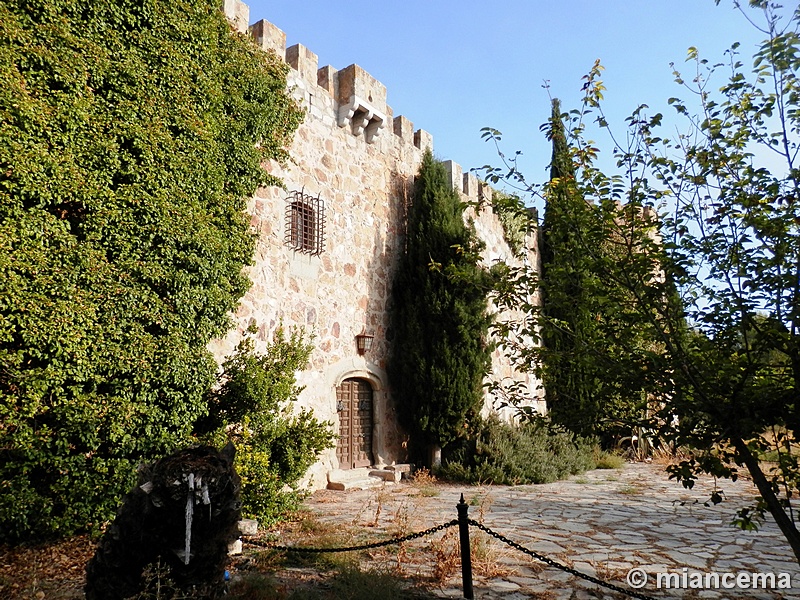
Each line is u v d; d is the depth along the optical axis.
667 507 8.67
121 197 6.27
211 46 7.88
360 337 10.93
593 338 3.81
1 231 5.32
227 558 3.75
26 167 5.49
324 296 10.33
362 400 11.16
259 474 6.66
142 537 3.42
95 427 5.68
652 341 3.75
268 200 9.34
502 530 6.93
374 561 5.49
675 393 3.44
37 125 5.69
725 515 8.06
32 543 5.38
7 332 5.27
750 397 3.22
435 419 11.21
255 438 7.03
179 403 6.50
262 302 9.03
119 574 3.48
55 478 5.55
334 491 9.48
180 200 6.91
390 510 7.94
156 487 3.39
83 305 5.79
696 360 3.38
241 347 7.59
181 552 3.42
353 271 11.11
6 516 5.01
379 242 11.91
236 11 9.08
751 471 3.43
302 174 10.12
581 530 7.04
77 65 6.17
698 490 10.38
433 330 11.60
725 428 3.28
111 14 6.62
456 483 10.74
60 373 5.59
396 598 4.39
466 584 4.67
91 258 5.96
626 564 5.62
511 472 10.99
